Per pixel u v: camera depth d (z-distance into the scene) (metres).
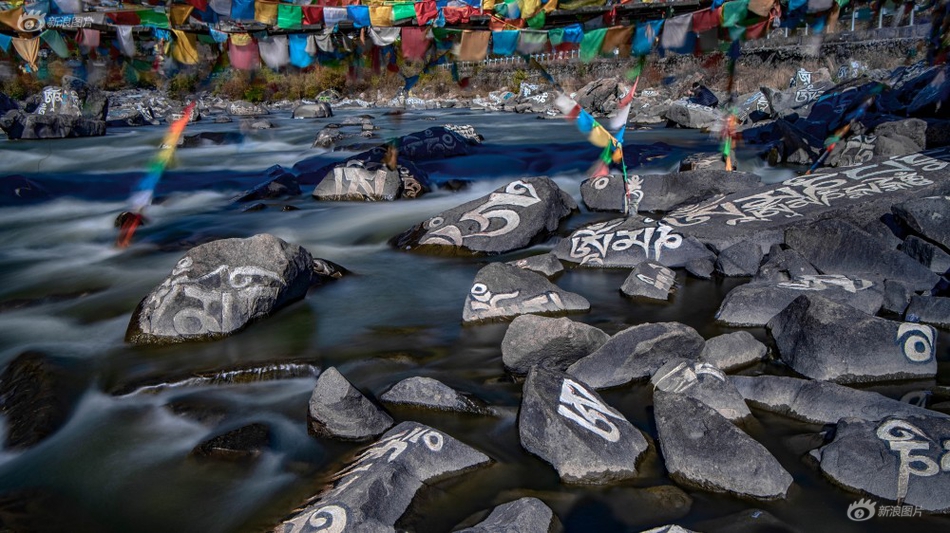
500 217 10.63
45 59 14.44
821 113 19.83
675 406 5.11
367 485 4.43
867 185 10.27
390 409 5.81
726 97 28.14
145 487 5.02
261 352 7.04
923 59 23.28
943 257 7.94
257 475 5.06
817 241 8.42
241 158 20.83
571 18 12.41
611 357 6.05
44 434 5.74
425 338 7.27
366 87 44.53
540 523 4.20
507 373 6.38
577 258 9.52
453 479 4.84
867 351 5.87
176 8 12.15
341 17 12.13
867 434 4.71
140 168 19.50
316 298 8.62
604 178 12.71
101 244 11.90
